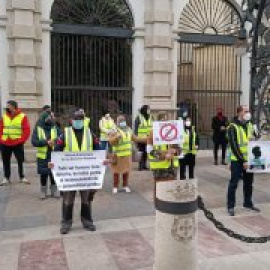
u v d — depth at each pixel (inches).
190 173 370.0
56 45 496.7
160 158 294.5
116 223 255.6
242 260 198.7
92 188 240.2
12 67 463.2
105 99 516.7
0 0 456.8
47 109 318.3
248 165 271.4
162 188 158.7
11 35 458.6
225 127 469.1
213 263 195.2
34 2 462.3
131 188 354.6
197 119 578.9
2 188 353.4
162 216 159.3
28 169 438.3
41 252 209.5
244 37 344.5
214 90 575.2
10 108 365.4
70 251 210.5
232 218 266.8
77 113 246.2
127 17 517.3
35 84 468.1
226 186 362.3
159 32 511.5
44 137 308.7
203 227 246.8
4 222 258.8
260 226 250.5
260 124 339.9
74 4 498.6
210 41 548.7
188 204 158.4
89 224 242.5
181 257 158.1
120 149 333.4
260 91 340.8
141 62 517.7
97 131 514.9
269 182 378.3
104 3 509.0
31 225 252.8
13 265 193.8
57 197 321.7
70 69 505.4
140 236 232.2
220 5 557.3
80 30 495.8
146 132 435.2
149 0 512.1
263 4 323.3
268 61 325.4
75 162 237.3
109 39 518.6
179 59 568.4
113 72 523.5
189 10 547.8
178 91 565.3
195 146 361.4
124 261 198.1
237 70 578.6
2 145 363.3
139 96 519.5
